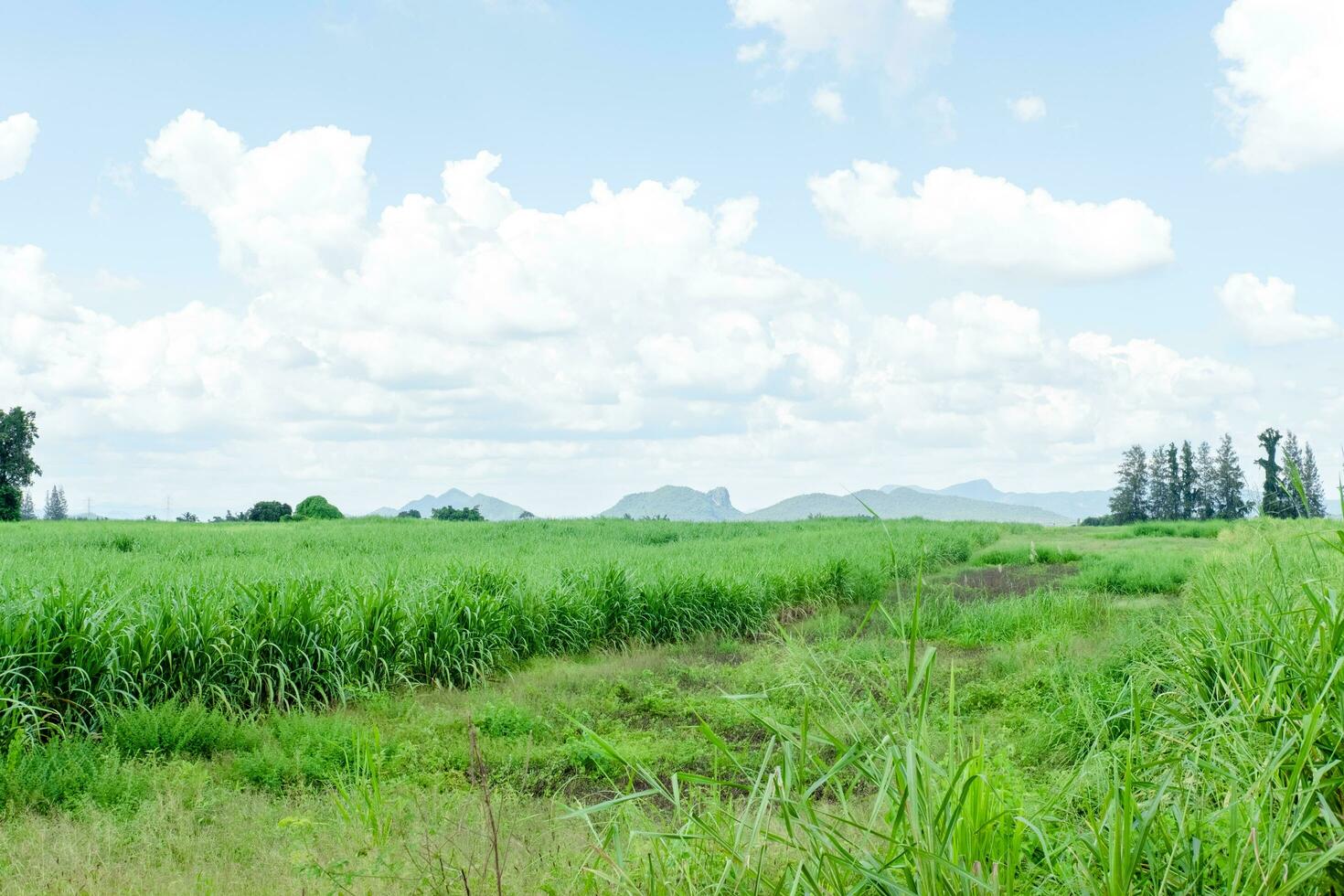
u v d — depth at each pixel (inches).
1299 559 267.4
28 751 299.0
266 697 391.9
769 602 637.9
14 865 198.8
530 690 414.6
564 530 1514.5
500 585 534.0
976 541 1306.6
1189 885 129.0
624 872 146.6
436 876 178.9
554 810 245.4
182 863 207.5
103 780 263.1
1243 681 191.8
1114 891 118.3
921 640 502.3
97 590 419.8
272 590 426.0
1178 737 185.5
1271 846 122.6
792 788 140.4
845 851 125.2
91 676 346.3
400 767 297.4
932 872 117.0
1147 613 520.1
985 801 129.3
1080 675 341.1
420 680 444.5
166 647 370.9
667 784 283.1
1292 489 238.4
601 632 552.7
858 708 157.2
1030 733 289.9
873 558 837.2
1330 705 150.4
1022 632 516.7
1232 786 141.9
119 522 1605.6
